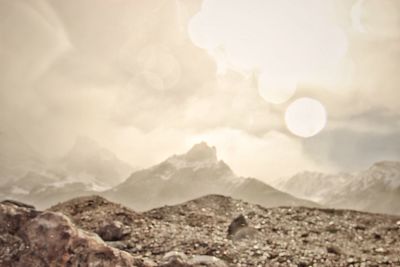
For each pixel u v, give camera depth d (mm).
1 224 11023
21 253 10617
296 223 23984
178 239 16797
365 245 19969
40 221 11062
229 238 18641
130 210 21641
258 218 25109
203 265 12758
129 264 11148
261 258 15008
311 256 15641
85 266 10688
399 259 16547
